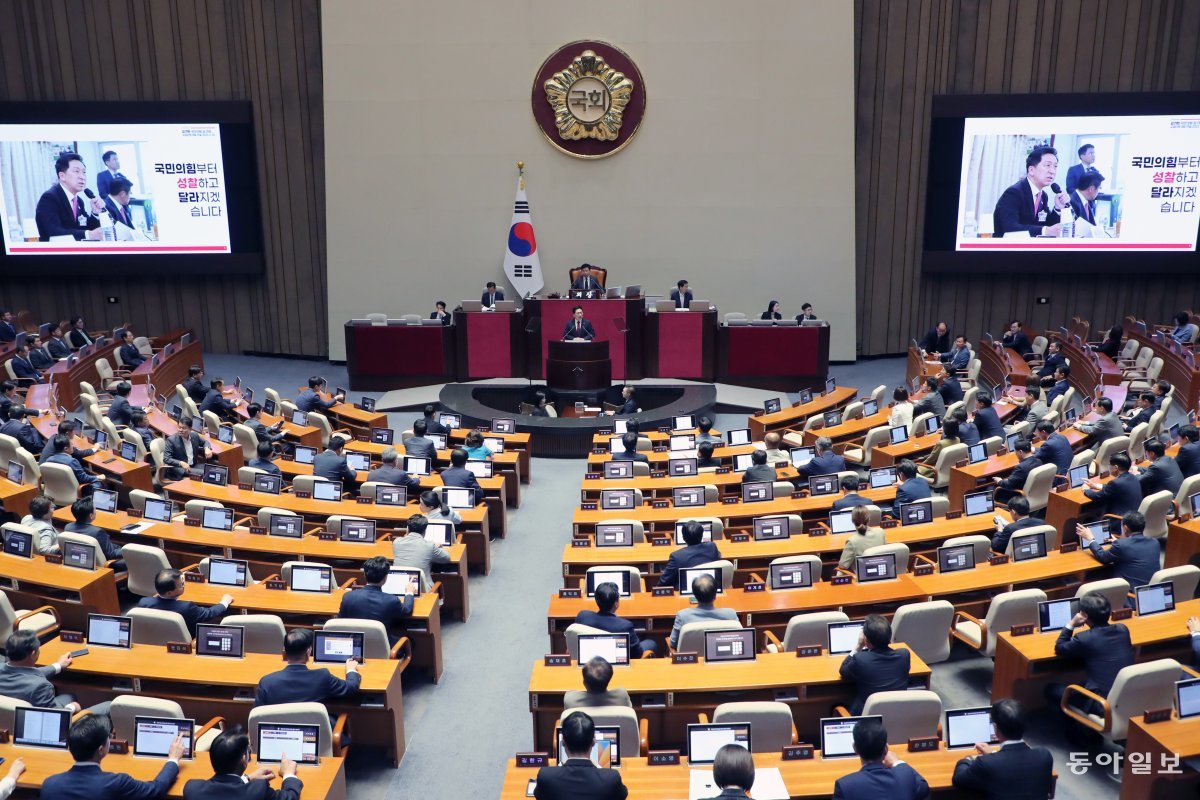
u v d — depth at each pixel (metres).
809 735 6.82
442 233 20.08
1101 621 6.61
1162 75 18.98
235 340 21.69
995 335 20.73
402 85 19.45
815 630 7.10
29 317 20.41
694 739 5.62
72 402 16.75
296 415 14.64
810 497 10.61
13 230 20.22
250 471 11.26
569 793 4.92
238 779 5.16
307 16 19.83
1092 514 9.90
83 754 5.24
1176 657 7.20
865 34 19.38
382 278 20.34
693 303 17.69
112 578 8.55
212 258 20.69
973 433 12.29
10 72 20.11
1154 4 18.72
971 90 19.50
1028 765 5.13
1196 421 12.33
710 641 6.75
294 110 20.28
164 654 7.03
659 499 10.90
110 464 11.78
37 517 9.05
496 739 7.50
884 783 4.94
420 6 19.12
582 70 19.16
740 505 10.39
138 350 18.61
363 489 10.77
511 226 19.77
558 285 20.23
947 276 20.58
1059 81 19.25
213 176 20.25
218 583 8.34
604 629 7.02
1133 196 18.88
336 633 6.98
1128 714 6.28
